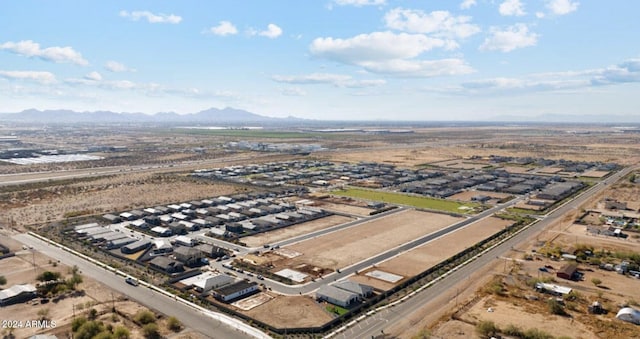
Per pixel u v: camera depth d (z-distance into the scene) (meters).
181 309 73.62
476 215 147.50
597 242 113.31
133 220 136.25
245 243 112.94
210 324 68.31
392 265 96.50
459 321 69.56
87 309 72.69
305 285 84.94
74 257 99.50
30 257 98.69
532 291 81.75
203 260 98.25
